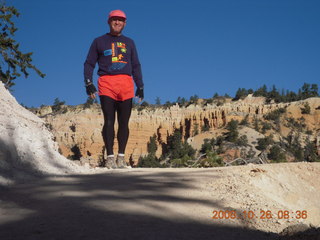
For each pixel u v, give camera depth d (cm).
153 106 16000
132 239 240
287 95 15725
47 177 510
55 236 242
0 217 297
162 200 362
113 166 658
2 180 448
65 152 10831
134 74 684
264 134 11025
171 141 11662
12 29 2353
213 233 272
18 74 2364
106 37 658
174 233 260
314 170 658
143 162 9931
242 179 516
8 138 558
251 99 15550
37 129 671
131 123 11894
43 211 312
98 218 287
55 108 15575
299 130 11662
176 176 516
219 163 1270
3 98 686
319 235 269
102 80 648
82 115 11219
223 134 11325
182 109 12812
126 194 383
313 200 568
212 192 418
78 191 397
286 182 580
